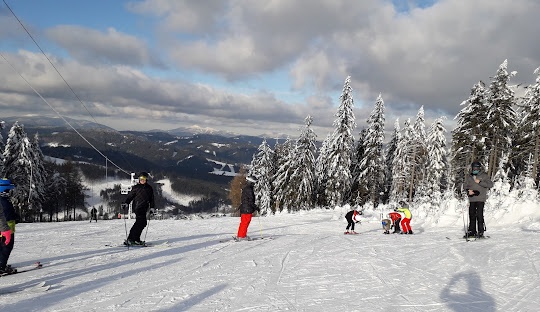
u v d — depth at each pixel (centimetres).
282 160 4616
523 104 3131
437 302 427
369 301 434
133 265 689
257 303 433
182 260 731
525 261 607
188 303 438
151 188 1011
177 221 2147
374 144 3691
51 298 466
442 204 1653
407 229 1192
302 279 548
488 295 449
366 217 2364
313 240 1021
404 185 4156
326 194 3697
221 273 600
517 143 3306
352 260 682
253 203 1066
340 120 3528
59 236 1271
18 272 631
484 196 892
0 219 529
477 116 3247
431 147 4209
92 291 497
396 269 598
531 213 1234
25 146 3662
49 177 5303
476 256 672
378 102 3688
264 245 933
